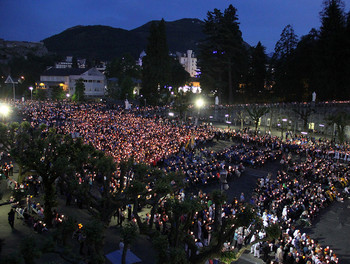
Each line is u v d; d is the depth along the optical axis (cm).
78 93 9456
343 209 2755
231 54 7612
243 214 1255
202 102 7481
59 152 1884
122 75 13412
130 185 1484
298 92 7250
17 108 5862
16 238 1728
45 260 1546
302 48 7169
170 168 3128
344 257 1988
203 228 2014
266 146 4675
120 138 4053
